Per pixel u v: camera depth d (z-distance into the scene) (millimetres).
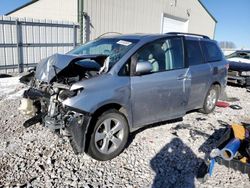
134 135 3994
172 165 3205
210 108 5289
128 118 3436
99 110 3137
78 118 2926
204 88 4836
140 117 3600
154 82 3627
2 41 9180
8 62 9508
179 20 17516
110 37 4285
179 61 4164
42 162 3092
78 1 10672
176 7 16828
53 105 3107
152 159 3324
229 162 2896
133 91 3383
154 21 15195
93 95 3008
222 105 6035
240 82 8711
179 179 2914
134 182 2824
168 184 2812
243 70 8609
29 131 3914
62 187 2660
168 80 3830
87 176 2881
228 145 2875
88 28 11219
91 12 11148
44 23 10141
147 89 3547
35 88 3510
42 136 3766
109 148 3250
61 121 3021
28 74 3809
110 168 3072
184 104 4273
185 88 4176
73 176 2861
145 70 3414
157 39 3869
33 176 2812
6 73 9453
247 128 3150
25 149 3367
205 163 2980
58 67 3203
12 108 5012
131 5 13148
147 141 3816
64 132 3064
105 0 11617
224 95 6000
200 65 4645
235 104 6539
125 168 3088
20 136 3740
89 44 4398
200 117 5117
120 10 12539
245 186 2828
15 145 3465
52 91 3141
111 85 3166
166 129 4316
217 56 5371
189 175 3002
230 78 8891
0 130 3928
